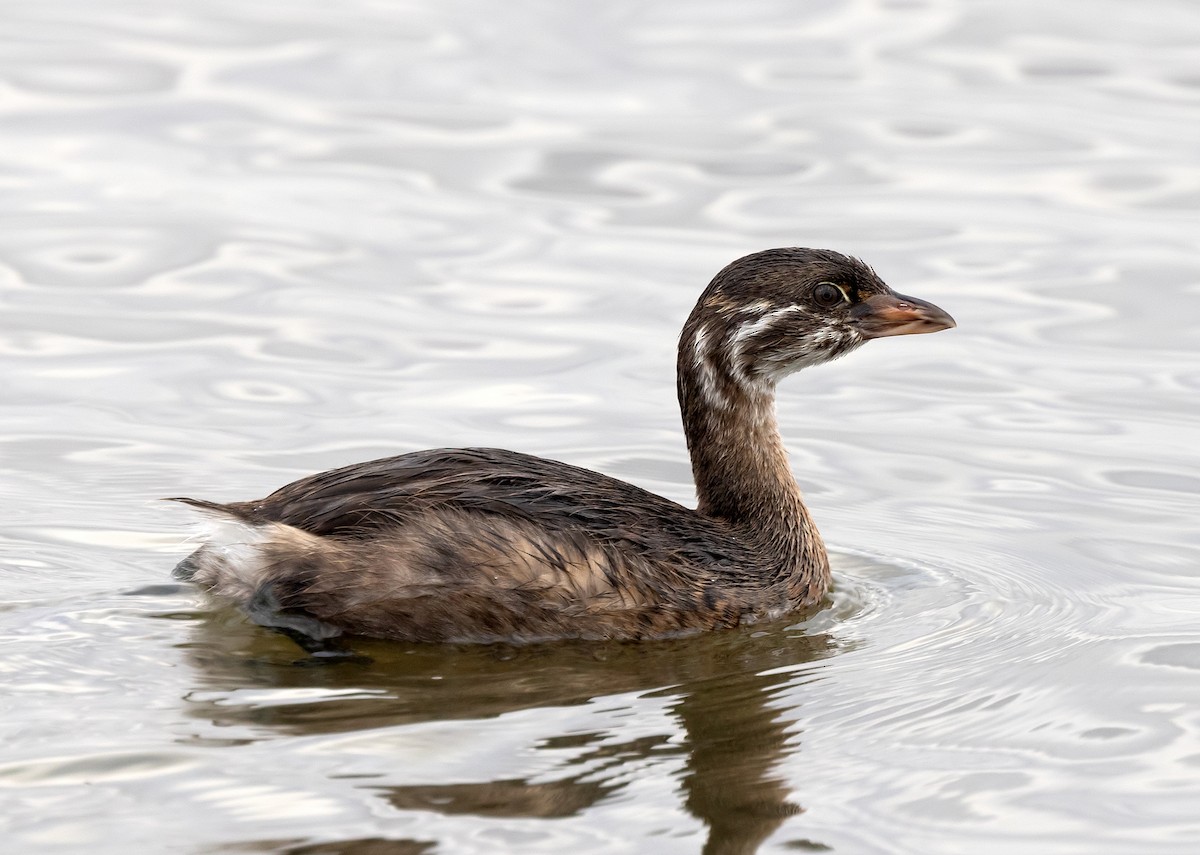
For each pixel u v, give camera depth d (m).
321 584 12.39
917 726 11.36
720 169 24.31
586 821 9.81
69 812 9.67
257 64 27.39
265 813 9.72
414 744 10.71
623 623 12.78
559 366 18.81
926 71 27.69
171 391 17.92
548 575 12.50
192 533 12.79
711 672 12.26
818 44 28.78
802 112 26.12
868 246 21.86
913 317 14.19
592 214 22.95
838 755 10.88
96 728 10.77
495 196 23.42
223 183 23.42
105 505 15.11
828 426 17.91
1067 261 21.47
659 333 19.59
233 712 11.11
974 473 16.64
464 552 12.40
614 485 13.27
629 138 25.20
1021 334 19.80
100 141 24.53
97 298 20.19
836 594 14.07
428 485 12.67
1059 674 12.27
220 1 29.98
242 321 19.70
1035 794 10.37
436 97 26.45
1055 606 13.70
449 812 9.84
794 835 9.80
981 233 22.23
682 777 10.45
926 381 18.97
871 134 25.38
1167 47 28.44
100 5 29.61
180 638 12.31
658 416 17.70
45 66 26.95
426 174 23.94
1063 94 26.73
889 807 10.18
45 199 22.69
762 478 13.95
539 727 11.09
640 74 27.52
